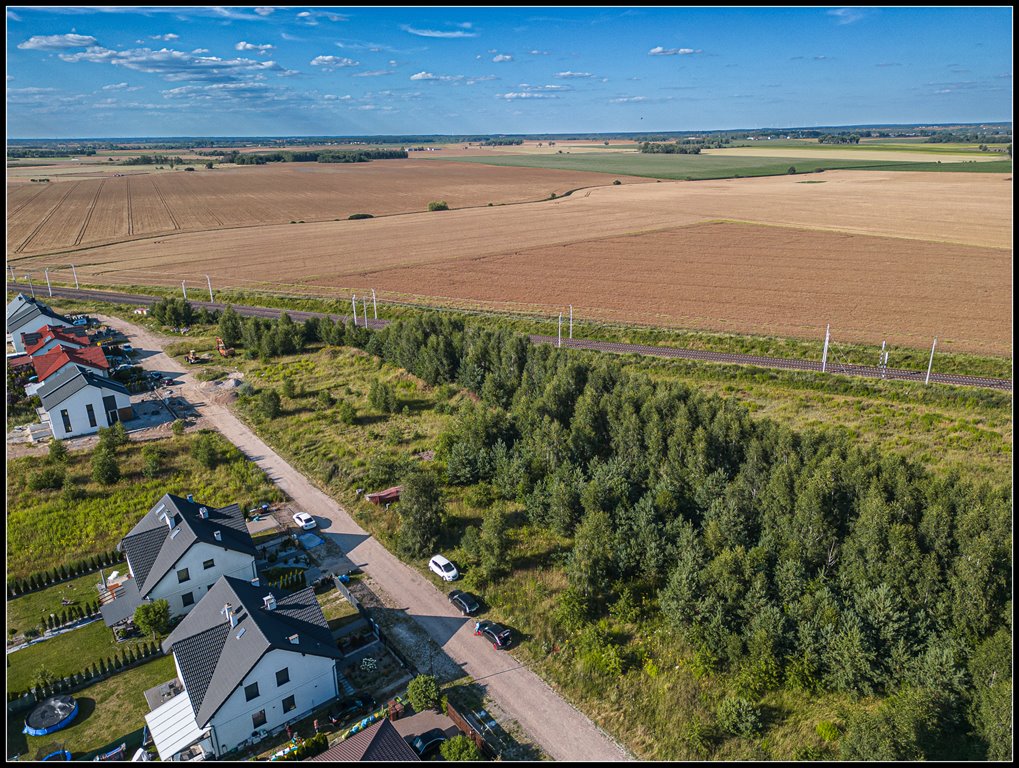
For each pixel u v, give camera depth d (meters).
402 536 56.00
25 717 39.78
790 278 146.12
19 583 51.09
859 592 42.88
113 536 58.44
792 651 41.25
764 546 47.56
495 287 149.00
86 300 142.50
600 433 70.12
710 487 55.34
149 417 84.12
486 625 46.28
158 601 46.00
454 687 41.62
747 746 36.81
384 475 67.12
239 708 37.25
